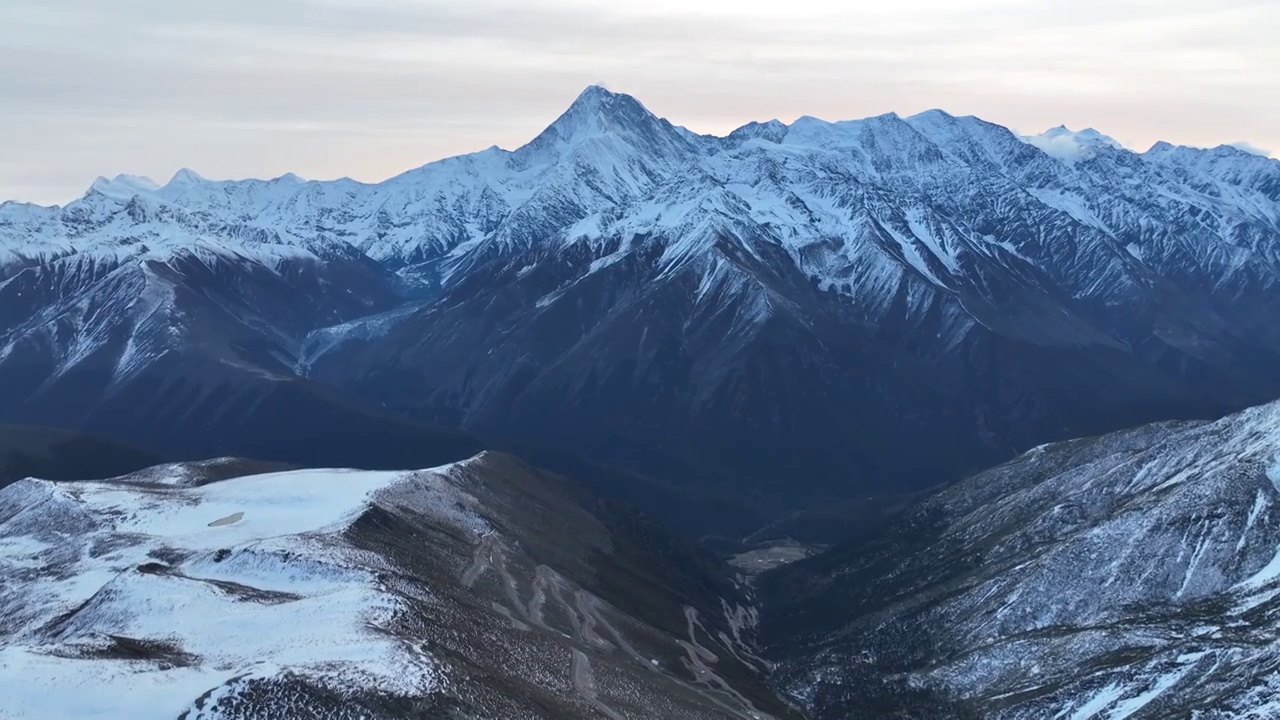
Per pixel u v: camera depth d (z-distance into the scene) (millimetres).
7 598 170500
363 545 163500
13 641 147000
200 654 120875
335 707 105250
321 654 116000
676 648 173750
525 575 178375
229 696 104688
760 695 165250
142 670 110875
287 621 129750
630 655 160750
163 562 166750
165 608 135500
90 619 138125
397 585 147875
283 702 104625
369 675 110062
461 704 111000
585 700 131375
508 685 122250
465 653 128250
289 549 156125
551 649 146500
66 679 106812
